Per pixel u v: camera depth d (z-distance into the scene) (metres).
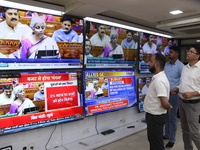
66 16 2.64
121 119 3.78
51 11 2.52
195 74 2.38
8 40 2.16
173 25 3.26
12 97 2.23
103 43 3.17
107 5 2.36
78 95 2.84
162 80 1.99
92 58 3.04
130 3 2.30
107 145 3.07
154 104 2.06
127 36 3.57
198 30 3.99
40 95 2.45
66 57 2.70
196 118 2.38
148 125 2.13
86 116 2.97
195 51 2.40
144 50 4.01
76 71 2.81
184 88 2.48
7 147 2.26
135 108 4.09
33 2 2.30
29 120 2.36
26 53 2.31
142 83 4.04
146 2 2.28
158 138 2.07
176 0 2.22
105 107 3.24
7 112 2.19
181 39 5.20
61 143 2.82
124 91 3.58
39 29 2.40
